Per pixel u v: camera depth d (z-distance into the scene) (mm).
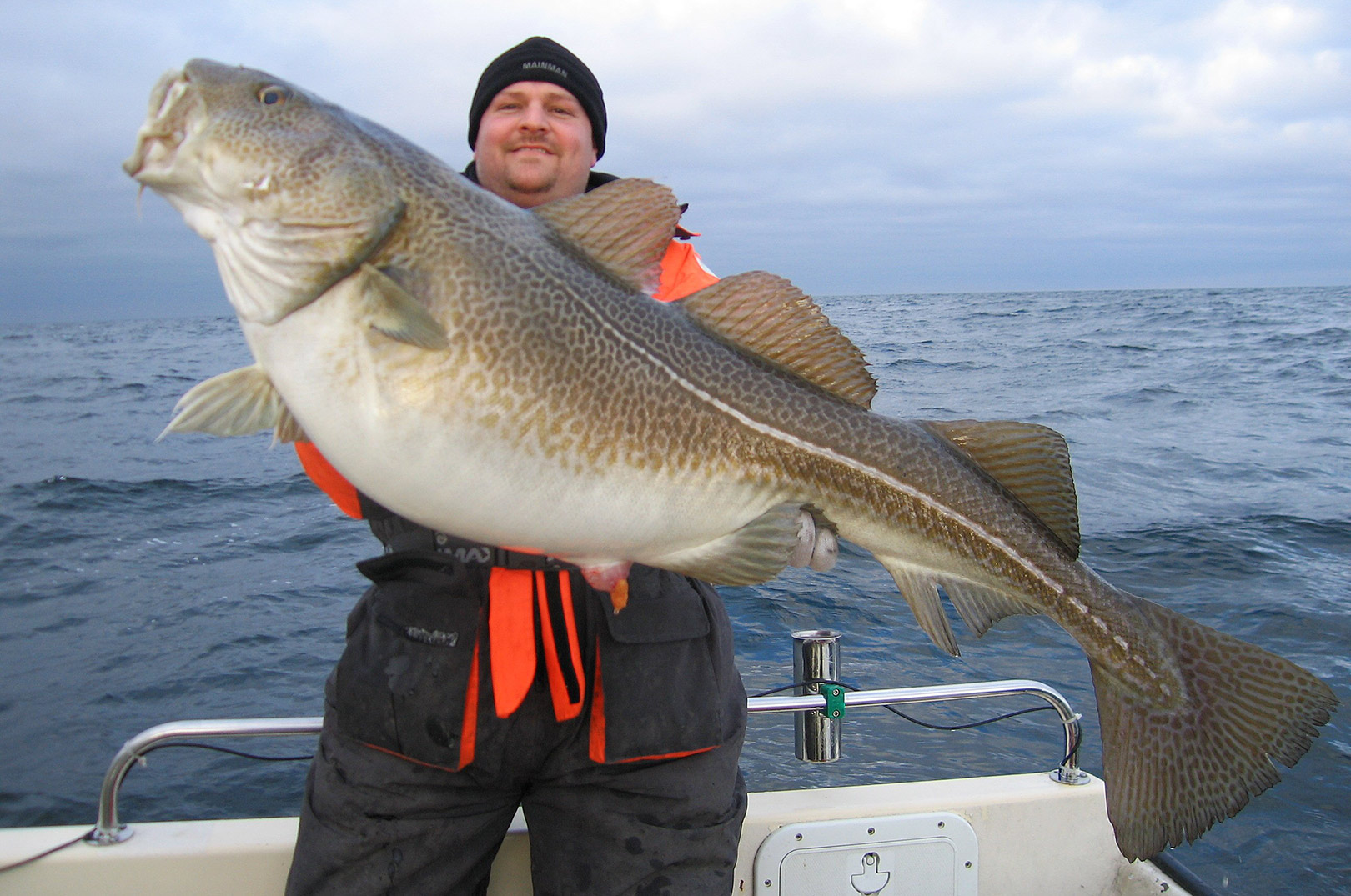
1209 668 2035
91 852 2254
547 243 1700
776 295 1938
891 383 19375
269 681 5121
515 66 2377
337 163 1512
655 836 1903
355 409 1521
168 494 9883
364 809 1863
